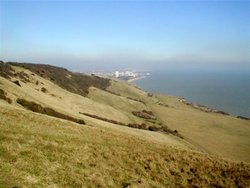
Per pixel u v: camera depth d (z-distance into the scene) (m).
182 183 26.08
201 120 162.62
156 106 188.00
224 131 145.12
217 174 28.95
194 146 102.19
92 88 185.12
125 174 24.30
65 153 23.86
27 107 57.34
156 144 38.53
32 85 105.00
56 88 121.19
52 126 33.28
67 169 21.28
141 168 26.41
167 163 29.02
